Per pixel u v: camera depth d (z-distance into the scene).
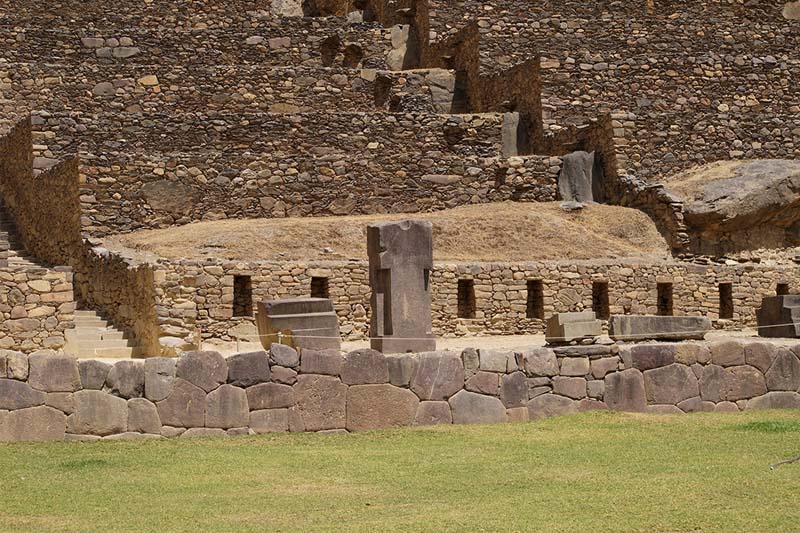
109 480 30.16
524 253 69.94
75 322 63.09
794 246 77.31
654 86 92.69
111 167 72.31
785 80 94.81
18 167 80.56
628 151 81.56
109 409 33.84
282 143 80.75
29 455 32.28
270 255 65.88
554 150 87.50
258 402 35.03
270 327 54.06
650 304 67.75
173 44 93.50
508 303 65.31
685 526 25.53
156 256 64.50
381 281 54.41
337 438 35.00
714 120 84.50
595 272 66.94
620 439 34.78
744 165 78.19
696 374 39.28
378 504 28.05
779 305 58.44
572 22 94.88
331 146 81.62
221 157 75.75
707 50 96.00
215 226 71.00
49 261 75.12
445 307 64.19
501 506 27.48
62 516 27.17
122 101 87.69
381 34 101.25
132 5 101.31
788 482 29.11
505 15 96.44
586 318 47.16
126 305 62.50
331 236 68.88
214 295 60.12
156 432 34.12
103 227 71.75
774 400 39.91
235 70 89.62
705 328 54.34
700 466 31.14
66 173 72.75
